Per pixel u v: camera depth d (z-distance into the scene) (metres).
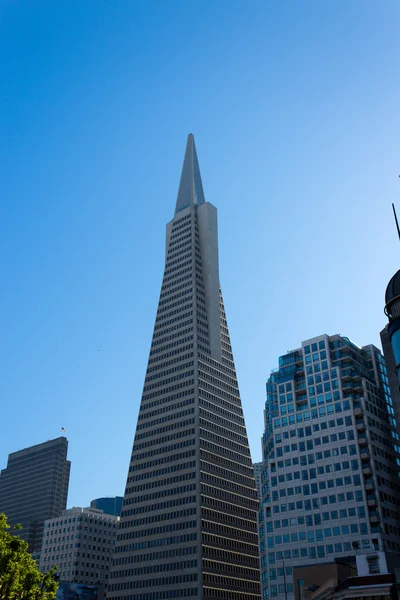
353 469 146.00
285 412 166.50
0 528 67.62
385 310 59.78
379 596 61.88
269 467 162.00
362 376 165.88
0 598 60.72
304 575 97.25
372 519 137.62
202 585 186.00
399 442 162.38
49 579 65.44
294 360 173.62
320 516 145.75
